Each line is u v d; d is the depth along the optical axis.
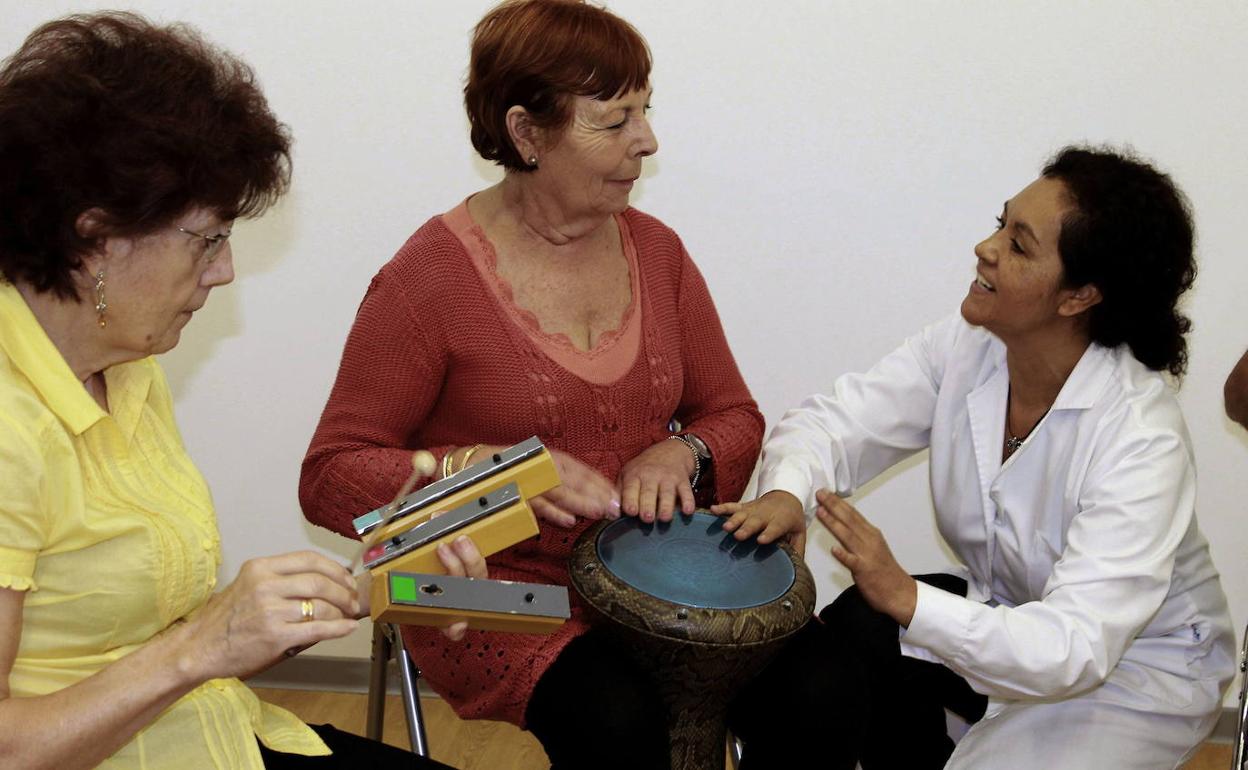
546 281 1.69
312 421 2.47
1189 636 1.69
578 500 1.57
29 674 1.13
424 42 2.24
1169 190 1.54
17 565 1.05
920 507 2.42
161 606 1.19
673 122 2.26
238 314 2.41
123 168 1.05
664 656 1.42
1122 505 1.51
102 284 1.11
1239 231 2.19
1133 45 2.13
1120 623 1.48
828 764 1.52
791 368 2.39
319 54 2.26
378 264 2.37
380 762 1.35
